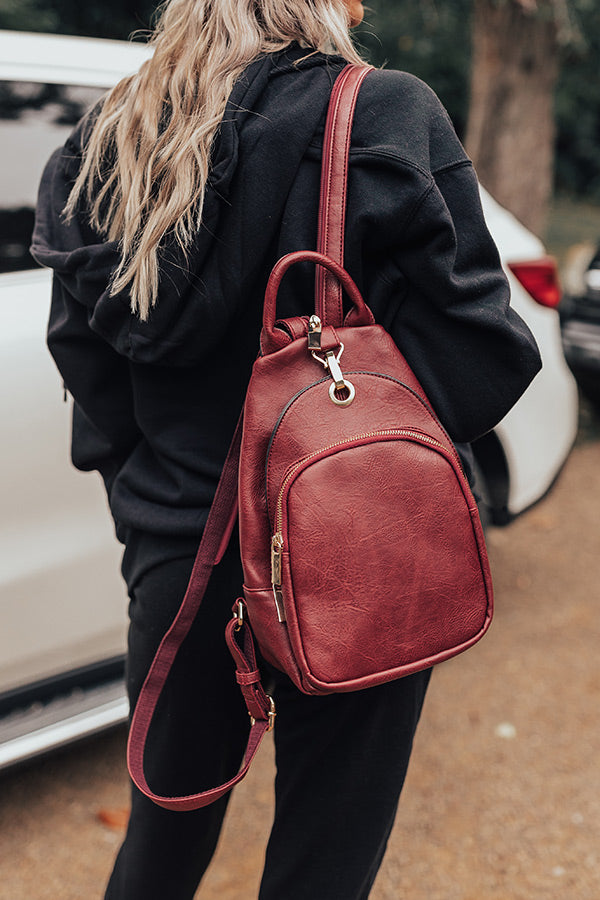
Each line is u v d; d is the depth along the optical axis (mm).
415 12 8953
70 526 1917
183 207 956
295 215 984
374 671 975
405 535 968
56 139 2020
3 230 1914
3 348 1812
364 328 994
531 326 2543
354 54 1072
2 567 1832
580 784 2098
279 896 1160
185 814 1194
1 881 1816
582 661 2596
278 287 967
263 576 986
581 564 3180
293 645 951
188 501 1070
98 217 1102
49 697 1926
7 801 2055
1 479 1809
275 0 1032
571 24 4695
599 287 3887
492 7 4441
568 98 11703
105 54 2146
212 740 1176
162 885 1239
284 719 1146
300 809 1141
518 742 2252
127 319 1034
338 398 975
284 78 1004
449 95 10266
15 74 1973
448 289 962
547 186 4844
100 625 1988
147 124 1016
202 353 1021
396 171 949
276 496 963
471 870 1847
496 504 2588
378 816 1133
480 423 1033
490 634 2738
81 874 1843
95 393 1167
